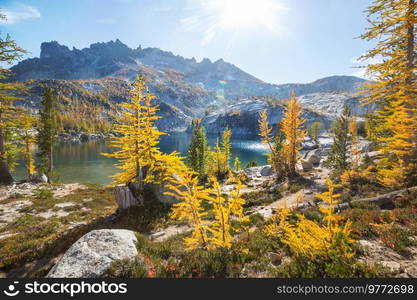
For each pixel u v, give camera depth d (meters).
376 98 13.67
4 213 16.88
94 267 6.12
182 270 6.12
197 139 47.94
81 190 25.42
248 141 181.25
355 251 5.88
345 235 5.39
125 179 17.27
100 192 24.75
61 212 17.56
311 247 5.77
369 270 5.09
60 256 9.63
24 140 35.19
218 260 6.44
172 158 17.12
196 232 7.35
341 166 28.78
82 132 151.88
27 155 36.91
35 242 10.72
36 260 9.39
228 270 5.99
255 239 8.21
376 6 12.98
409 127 12.30
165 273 6.01
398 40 12.77
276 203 17.33
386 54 13.08
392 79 12.53
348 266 5.19
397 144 13.08
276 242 7.79
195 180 7.18
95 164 70.88
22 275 8.20
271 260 6.61
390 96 12.94
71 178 52.69
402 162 13.60
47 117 36.97
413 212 8.35
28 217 15.39
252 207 17.36
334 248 5.38
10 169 30.52
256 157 102.50
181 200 16.62
